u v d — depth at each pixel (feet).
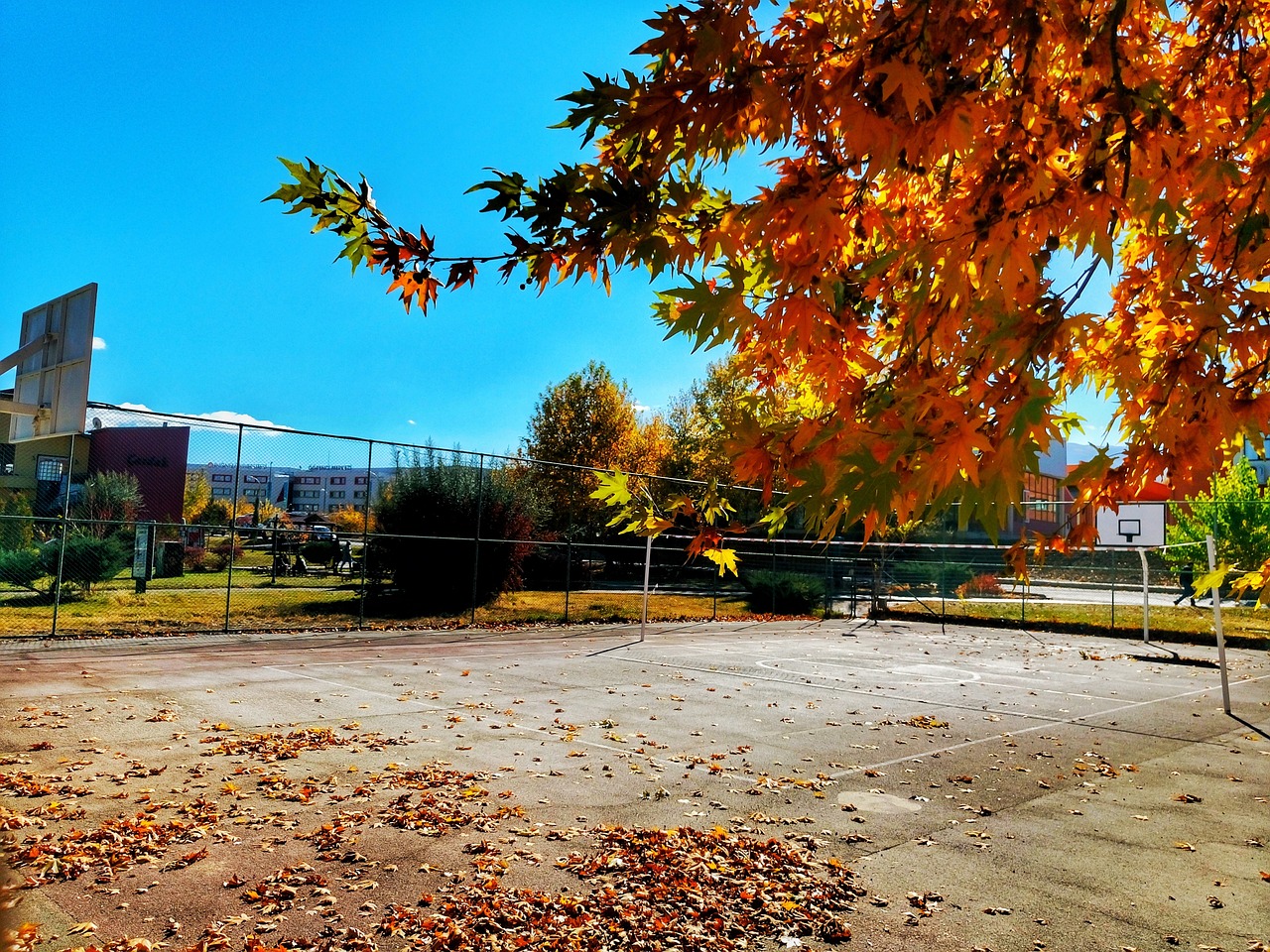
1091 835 17.56
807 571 97.81
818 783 21.07
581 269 5.81
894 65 4.84
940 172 6.70
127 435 86.63
